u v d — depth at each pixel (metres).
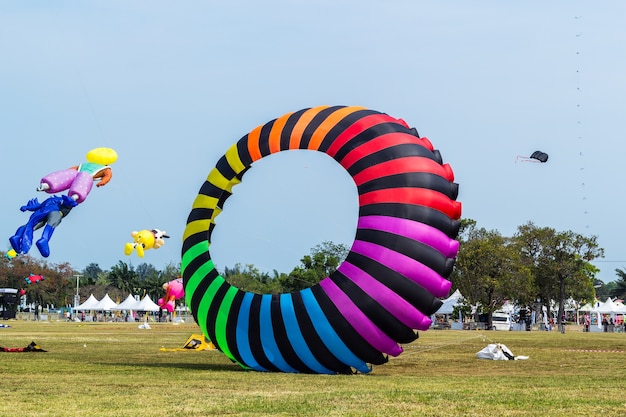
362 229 23.64
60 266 159.00
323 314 23.41
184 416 14.50
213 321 24.70
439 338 57.34
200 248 25.31
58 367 26.02
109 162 27.81
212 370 25.20
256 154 24.95
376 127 24.42
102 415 14.56
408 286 23.22
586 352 38.91
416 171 23.80
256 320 24.00
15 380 21.23
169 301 57.56
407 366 28.94
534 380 22.19
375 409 15.44
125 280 186.62
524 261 110.25
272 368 24.58
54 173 27.03
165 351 36.00
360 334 23.36
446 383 21.09
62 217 27.08
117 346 40.19
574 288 115.25
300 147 24.66
